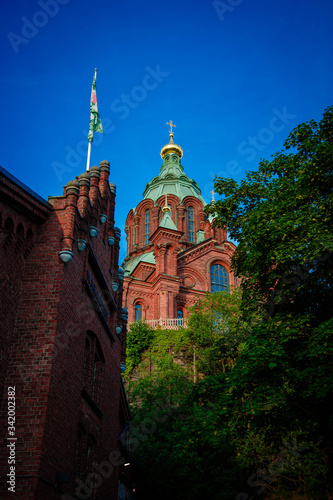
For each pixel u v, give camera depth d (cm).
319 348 1284
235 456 2488
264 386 1391
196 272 5188
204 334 3866
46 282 1139
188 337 4028
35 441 959
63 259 1159
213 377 1603
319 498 2020
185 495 2408
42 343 1065
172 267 4938
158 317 4634
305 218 1520
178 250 5069
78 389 1226
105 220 1609
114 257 1869
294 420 1455
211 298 4125
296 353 1497
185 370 3712
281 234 1533
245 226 1869
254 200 2028
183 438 2534
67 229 1202
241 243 1923
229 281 5325
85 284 1333
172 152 7694
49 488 974
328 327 1291
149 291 4984
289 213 1591
